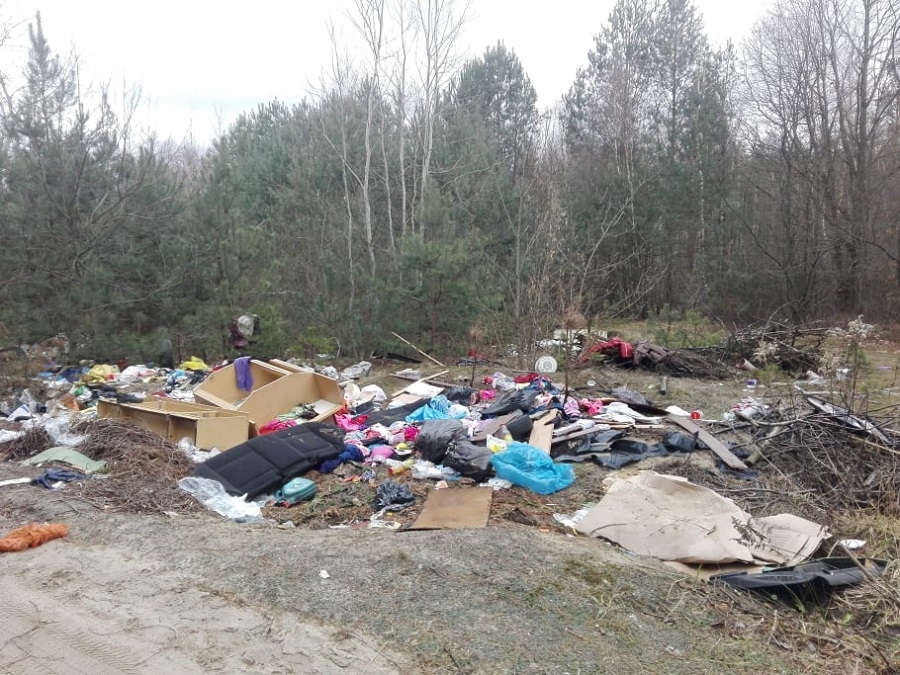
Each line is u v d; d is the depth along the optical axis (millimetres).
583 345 13203
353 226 18141
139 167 14828
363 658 3424
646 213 24078
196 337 13523
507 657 3402
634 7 28016
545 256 15172
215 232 14383
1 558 4754
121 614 3957
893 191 21469
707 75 26062
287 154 23234
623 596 4035
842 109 21906
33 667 3490
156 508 5703
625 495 5543
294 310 14906
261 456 6676
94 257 13547
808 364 11953
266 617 3820
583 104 28875
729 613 3939
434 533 4934
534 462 6508
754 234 21953
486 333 13961
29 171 13492
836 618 3953
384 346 14195
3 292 12602
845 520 5523
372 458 7203
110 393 10820
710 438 7559
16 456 7367
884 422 7414
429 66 18203
